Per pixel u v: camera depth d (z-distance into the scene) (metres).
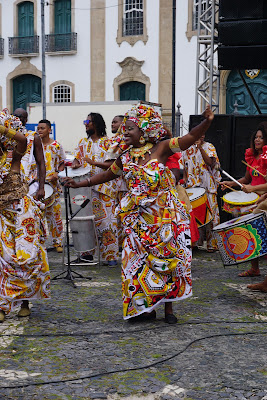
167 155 4.40
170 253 4.34
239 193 6.04
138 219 4.38
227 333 4.29
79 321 4.58
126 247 4.44
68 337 4.20
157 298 4.41
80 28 27.48
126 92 27.19
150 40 26.03
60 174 6.32
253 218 5.02
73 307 4.96
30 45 28.45
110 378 3.49
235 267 6.63
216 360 3.78
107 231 6.62
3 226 4.46
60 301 5.15
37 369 3.62
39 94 28.92
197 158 7.20
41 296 4.61
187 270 4.45
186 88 25.12
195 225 6.24
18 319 4.63
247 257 5.09
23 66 28.77
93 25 27.23
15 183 4.46
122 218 4.44
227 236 5.15
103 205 6.59
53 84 28.25
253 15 8.83
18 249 4.42
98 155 6.50
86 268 6.60
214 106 13.20
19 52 28.69
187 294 4.46
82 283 5.83
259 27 8.80
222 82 23.11
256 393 3.30
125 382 3.43
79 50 27.59
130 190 4.39
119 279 6.02
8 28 29.02
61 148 7.33
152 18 25.91
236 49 8.98
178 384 3.41
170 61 25.72
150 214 4.33
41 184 5.67
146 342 4.10
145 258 4.36
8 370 3.60
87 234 6.51
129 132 4.34
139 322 4.56
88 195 6.48
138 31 26.38
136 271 4.38
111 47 26.97
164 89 25.91
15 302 4.55
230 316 4.73
